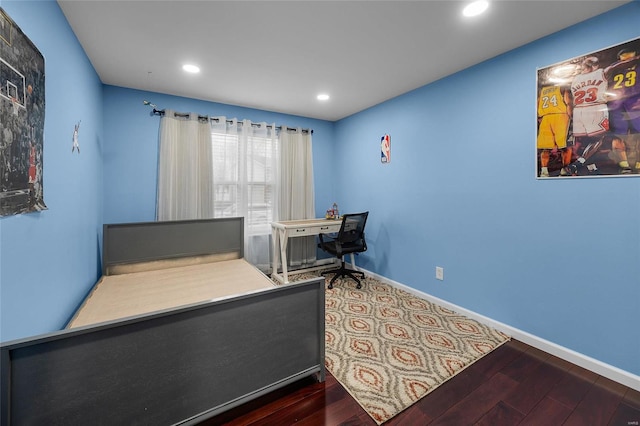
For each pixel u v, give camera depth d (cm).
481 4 162
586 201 178
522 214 210
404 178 314
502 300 226
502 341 211
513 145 214
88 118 218
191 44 205
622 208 164
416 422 138
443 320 245
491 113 228
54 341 95
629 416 141
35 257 126
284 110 374
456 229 260
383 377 170
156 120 305
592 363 176
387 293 312
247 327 133
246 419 138
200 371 122
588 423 137
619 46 162
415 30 188
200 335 121
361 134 378
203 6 163
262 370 138
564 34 185
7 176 101
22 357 91
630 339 163
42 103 130
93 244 227
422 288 297
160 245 267
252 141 358
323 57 226
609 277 170
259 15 172
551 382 166
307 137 405
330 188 436
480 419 139
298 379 149
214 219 292
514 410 145
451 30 188
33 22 125
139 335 109
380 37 197
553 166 192
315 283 153
